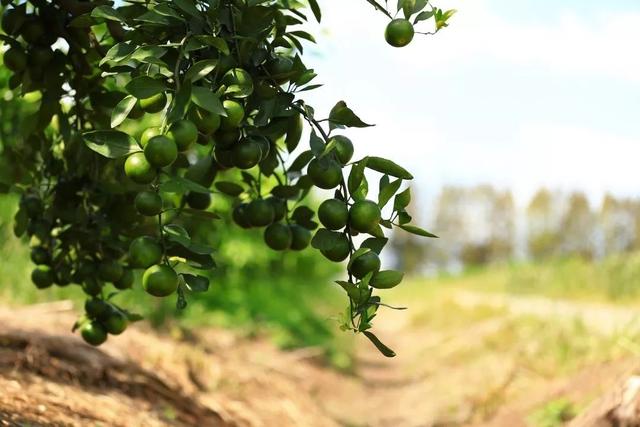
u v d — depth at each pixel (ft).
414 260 163.02
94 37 9.78
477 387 29.84
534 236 132.77
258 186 9.33
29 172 10.69
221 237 34.09
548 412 22.12
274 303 38.96
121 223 10.02
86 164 10.10
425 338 54.03
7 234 25.27
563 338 31.78
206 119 7.34
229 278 37.24
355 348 46.01
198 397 18.78
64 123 10.11
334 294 53.52
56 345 15.85
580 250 123.34
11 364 14.14
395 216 7.66
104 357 16.55
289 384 26.53
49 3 9.68
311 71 8.14
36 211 10.52
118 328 10.21
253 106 8.14
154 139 6.94
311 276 45.80
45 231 10.49
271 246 9.09
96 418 12.83
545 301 57.52
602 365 24.93
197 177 9.52
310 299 47.44
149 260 7.70
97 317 10.23
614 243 115.14
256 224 9.00
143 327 25.14
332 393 31.35
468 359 38.52
